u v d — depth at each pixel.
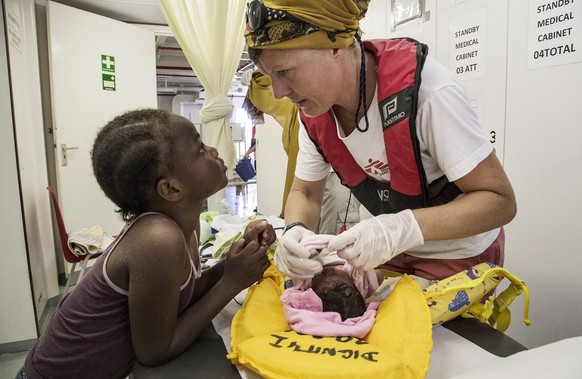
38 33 2.95
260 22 0.74
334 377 0.61
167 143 0.73
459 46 1.67
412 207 0.95
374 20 2.15
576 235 1.32
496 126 1.55
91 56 3.18
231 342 0.75
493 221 0.78
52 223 2.84
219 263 0.98
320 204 1.22
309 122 1.04
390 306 0.80
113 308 0.73
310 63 0.78
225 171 0.85
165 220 0.74
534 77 1.39
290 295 0.87
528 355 0.63
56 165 2.95
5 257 2.06
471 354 0.74
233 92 8.05
